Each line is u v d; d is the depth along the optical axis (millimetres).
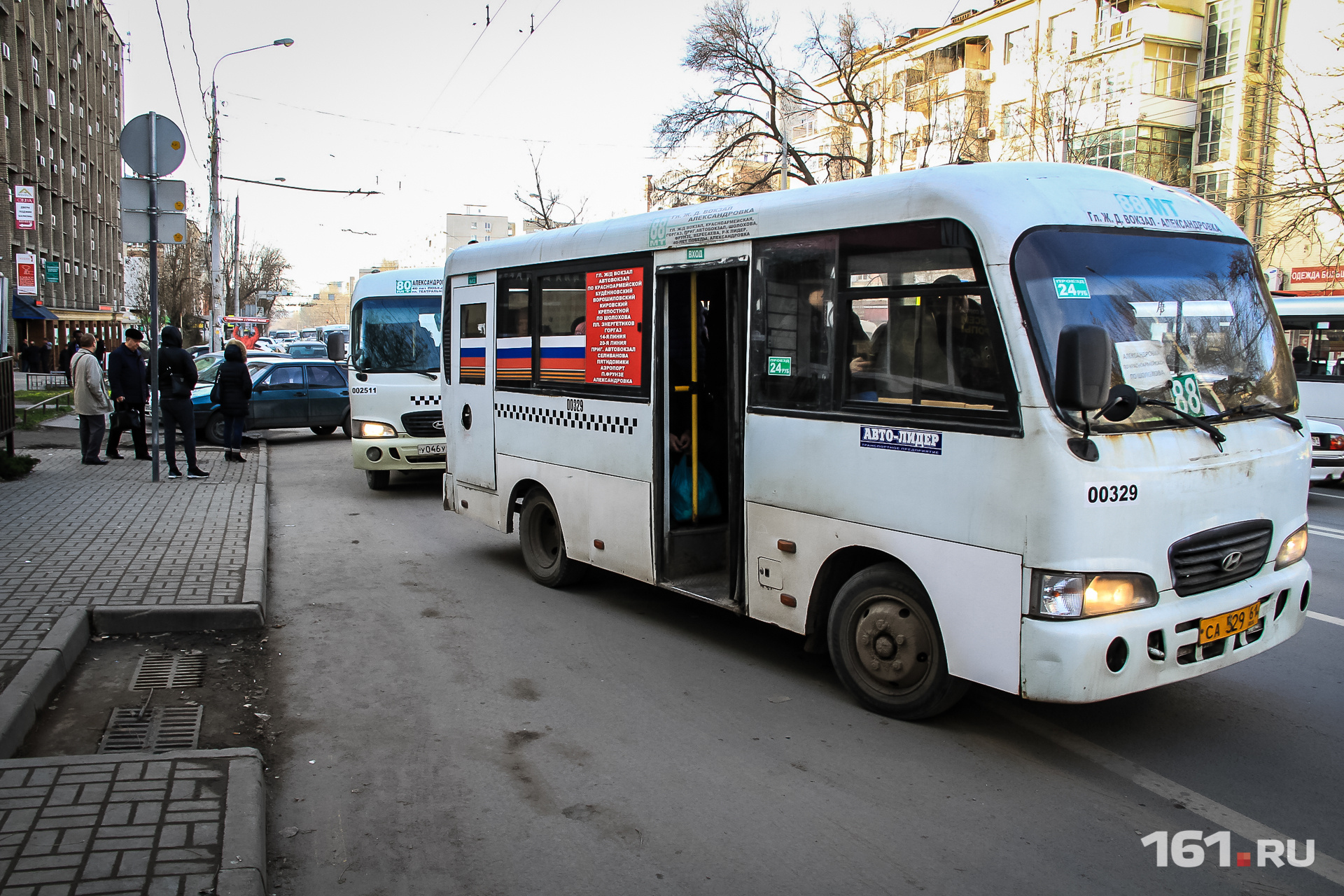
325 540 9484
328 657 5773
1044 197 4270
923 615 4555
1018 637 4027
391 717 4828
